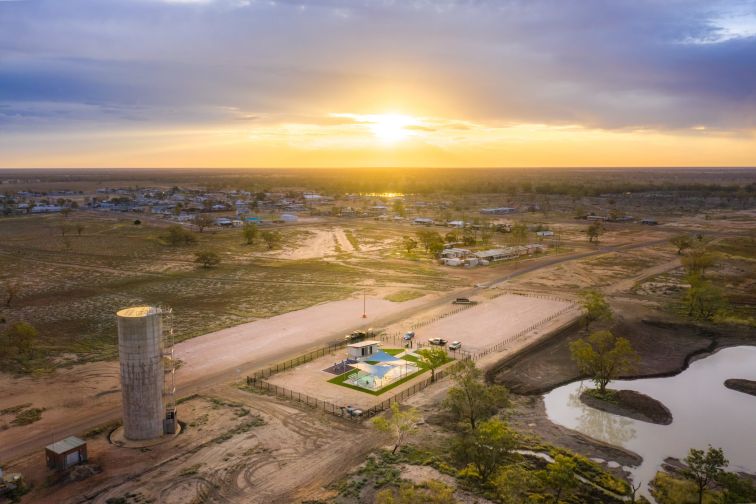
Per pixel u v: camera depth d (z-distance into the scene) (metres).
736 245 195.62
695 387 75.06
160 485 48.38
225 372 76.38
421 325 100.50
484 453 50.38
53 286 132.12
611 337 75.00
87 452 53.81
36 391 68.88
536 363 81.75
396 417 56.31
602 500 47.50
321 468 51.44
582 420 64.06
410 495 44.00
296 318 105.00
